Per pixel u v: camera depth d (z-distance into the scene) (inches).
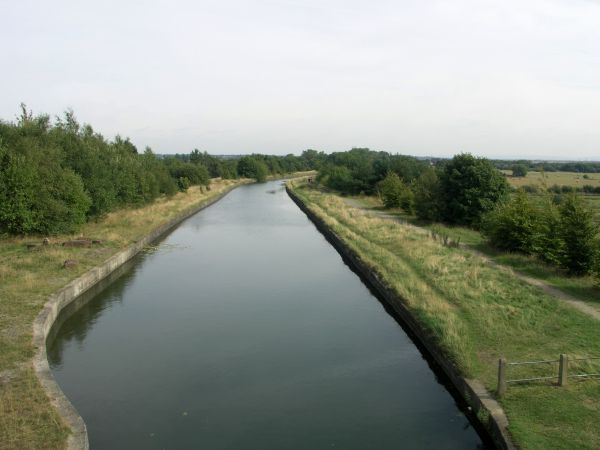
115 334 623.5
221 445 385.4
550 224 861.8
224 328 644.1
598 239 742.5
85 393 469.7
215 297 782.5
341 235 1204.5
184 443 388.2
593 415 362.6
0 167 963.3
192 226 1566.2
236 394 468.4
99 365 532.7
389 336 620.1
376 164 2292.1
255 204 2326.5
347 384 490.0
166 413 433.7
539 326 541.0
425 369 525.3
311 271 965.8
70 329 641.6
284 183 4050.2
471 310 599.8
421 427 413.1
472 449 381.4
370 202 2064.5
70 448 335.0
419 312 610.5
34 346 503.5
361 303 756.0
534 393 398.6
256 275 927.0
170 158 3208.7
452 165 1323.8
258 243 1272.1
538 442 331.0
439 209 1342.3
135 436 397.7
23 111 1182.3
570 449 321.7
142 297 781.3
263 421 421.7
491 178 1254.3
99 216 1283.2
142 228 1289.4
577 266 743.7
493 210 1122.0
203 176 2883.9
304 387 482.9
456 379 453.4
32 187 1000.9
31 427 355.9
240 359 547.8
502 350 486.6
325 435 400.8
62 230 1048.2
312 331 634.8
